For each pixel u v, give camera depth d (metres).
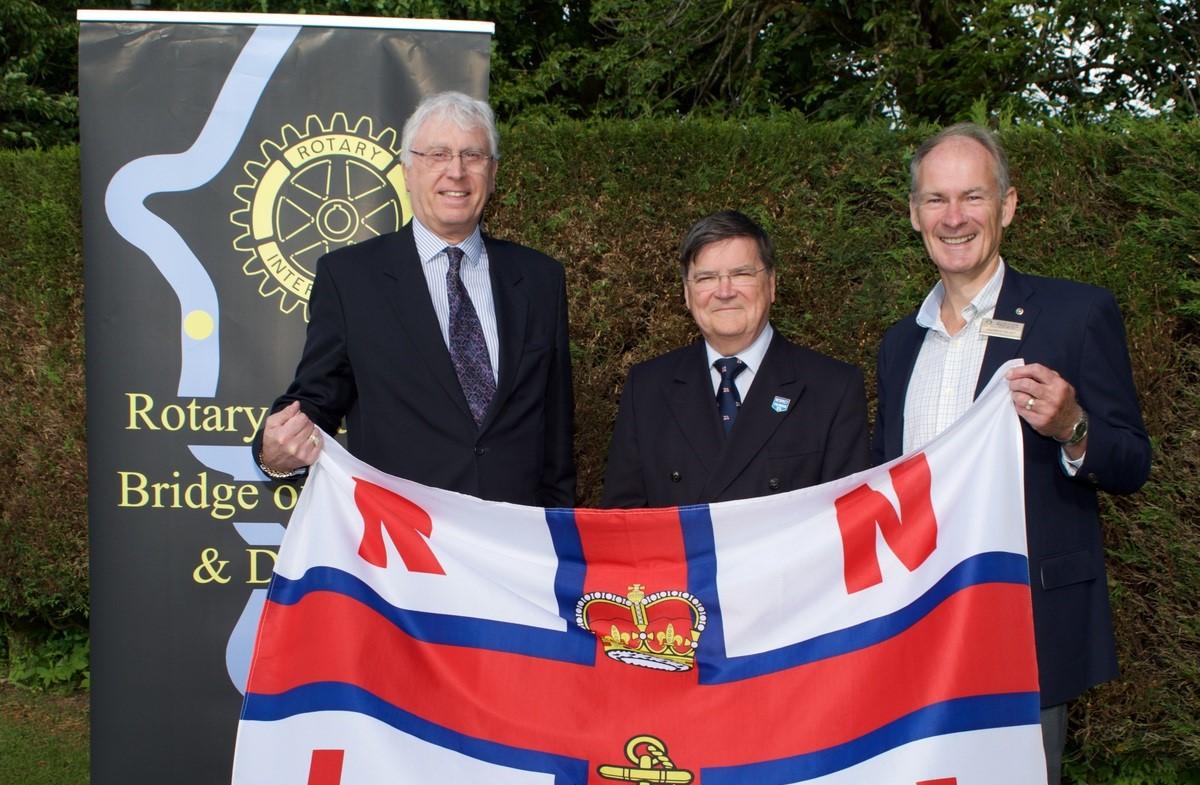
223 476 3.58
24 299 4.85
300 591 2.53
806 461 2.79
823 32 8.47
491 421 2.85
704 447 2.85
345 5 8.59
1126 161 3.80
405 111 3.52
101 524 3.57
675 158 4.13
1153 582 3.78
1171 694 3.76
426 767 2.44
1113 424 2.49
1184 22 7.10
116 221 3.48
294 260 3.54
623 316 4.19
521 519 2.63
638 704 2.52
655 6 8.43
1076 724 3.99
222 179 3.50
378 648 2.51
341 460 2.61
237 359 3.55
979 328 2.68
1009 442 2.48
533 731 2.49
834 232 4.07
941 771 2.39
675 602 2.58
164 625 3.61
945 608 2.47
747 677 2.52
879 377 2.99
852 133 4.12
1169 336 3.71
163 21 3.45
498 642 2.57
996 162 2.63
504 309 2.98
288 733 2.46
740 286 2.77
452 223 2.90
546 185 4.20
